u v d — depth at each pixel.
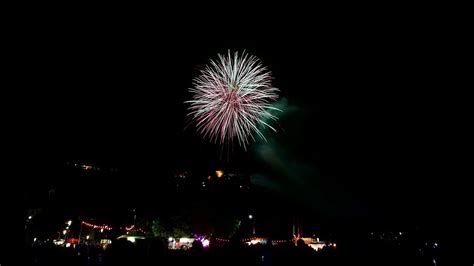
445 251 9.59
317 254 9.36
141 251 6.77
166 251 7.07
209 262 7.87
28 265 5.50
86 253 12.07
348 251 9.45
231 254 8.25
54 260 9.49
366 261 9.27
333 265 9.31
